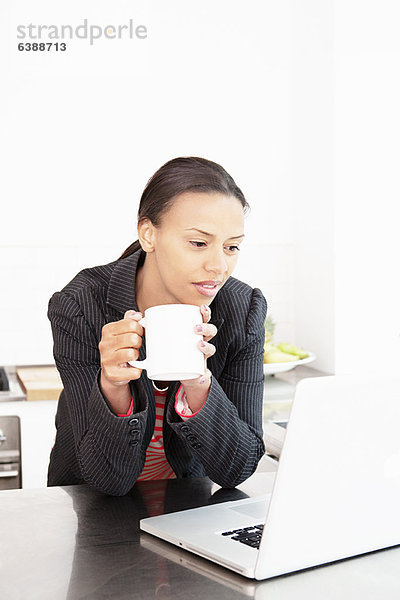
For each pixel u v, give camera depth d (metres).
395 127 3.14
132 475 1.35
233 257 1.28
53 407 2.78
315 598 0.94
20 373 3.09
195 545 1.09
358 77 3.10
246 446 1.38
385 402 1.02
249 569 0.99
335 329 3.14
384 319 3.18
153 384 1.44
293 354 3.07
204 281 1.25
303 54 3.30
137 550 1.11
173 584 0.99
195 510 1.27
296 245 3.45
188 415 1.32
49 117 3.21
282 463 0.96
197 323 1.10
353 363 3.17
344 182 3.11
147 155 3.31
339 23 3.06
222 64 3.36
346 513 1.04
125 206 3.30
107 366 1.18
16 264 3.21
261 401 1.51
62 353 1.43
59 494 1.40
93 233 3.27
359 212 3.13
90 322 1.42
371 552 1.10
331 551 1.04
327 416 0.97
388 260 3.17
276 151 3.45
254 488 1.45
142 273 1.47
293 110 3.42
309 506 1.00
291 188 3.46
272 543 0.98
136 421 1.27
